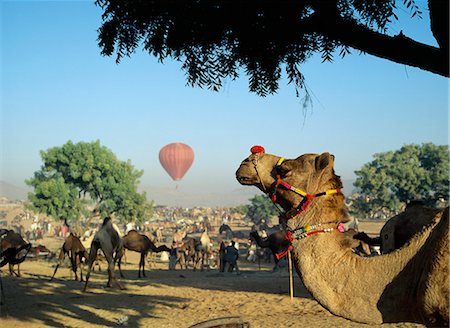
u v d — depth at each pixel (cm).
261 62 732
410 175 8838
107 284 2061
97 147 7288
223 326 457
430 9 604
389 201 9050
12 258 1636
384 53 646
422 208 1016
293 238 471
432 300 412
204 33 708
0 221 12962
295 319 1319
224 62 752
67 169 7275
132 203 7381
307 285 459
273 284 2003
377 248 2664
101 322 1386
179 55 741
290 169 482
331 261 457
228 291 1848
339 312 449
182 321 1374
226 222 11900
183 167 8150
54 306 1614
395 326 1146
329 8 672
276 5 685
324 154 476
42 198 7081
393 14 677
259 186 500
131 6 702
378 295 440
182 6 697
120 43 727
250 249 4112
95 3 725
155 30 717
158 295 1828
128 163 7506
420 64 628
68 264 3241
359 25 663
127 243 2594
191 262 3862
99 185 7212
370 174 9075
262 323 1287
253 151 503
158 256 4594
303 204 470
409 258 439
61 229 8106
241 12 695
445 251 410
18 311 1520
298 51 730
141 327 1318
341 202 472
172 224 10200
